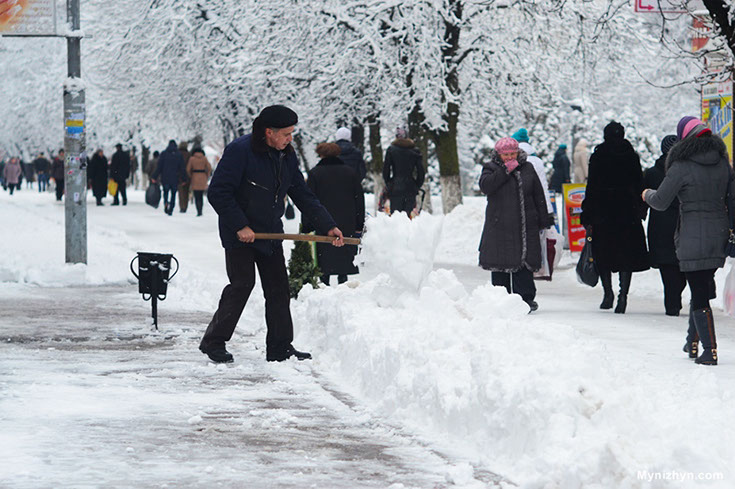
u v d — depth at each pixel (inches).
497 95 1702.8
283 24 1691.7
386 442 316.2
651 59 1827.0
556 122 2534.5
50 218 1593.3
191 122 2233.0
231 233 465.1
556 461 260.5
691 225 471.2
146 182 3449.8
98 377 417.7
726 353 505.0
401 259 472.4
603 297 711.1
